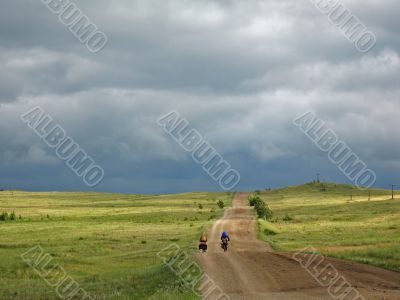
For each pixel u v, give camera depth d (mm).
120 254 54094
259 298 22109
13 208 175250
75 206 193250
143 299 22438
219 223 103625
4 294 28969
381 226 85312
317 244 58562
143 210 161500
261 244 63000
